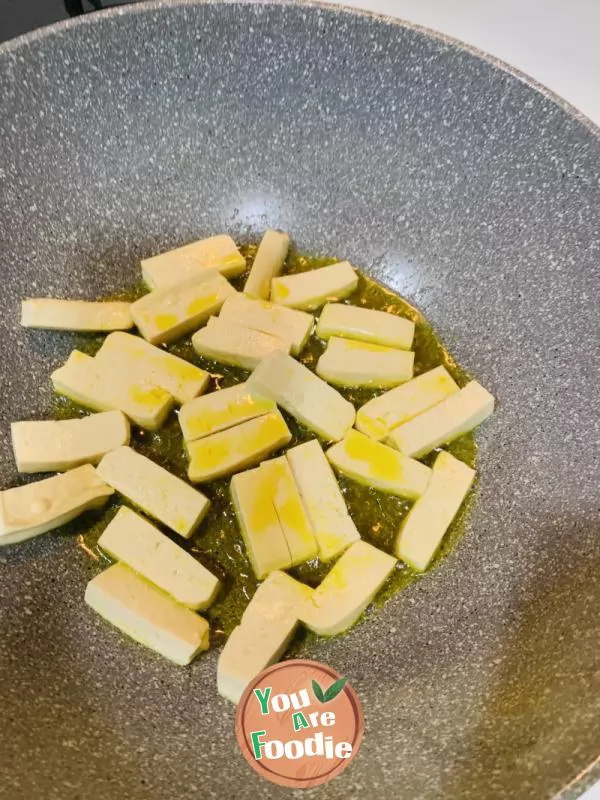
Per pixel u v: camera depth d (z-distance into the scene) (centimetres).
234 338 28
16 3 32
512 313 28
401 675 23
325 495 25
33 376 28
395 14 35
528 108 26
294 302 30
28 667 22
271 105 29
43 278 29
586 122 25
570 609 22
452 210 29
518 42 34
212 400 27
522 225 28
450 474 26
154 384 27
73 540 26
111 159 29
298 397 27
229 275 31
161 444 27
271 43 27
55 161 28
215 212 31
